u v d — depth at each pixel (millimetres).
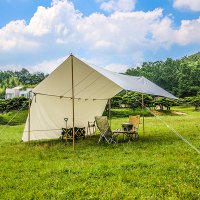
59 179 5262
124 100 36125
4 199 4332
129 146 8758
